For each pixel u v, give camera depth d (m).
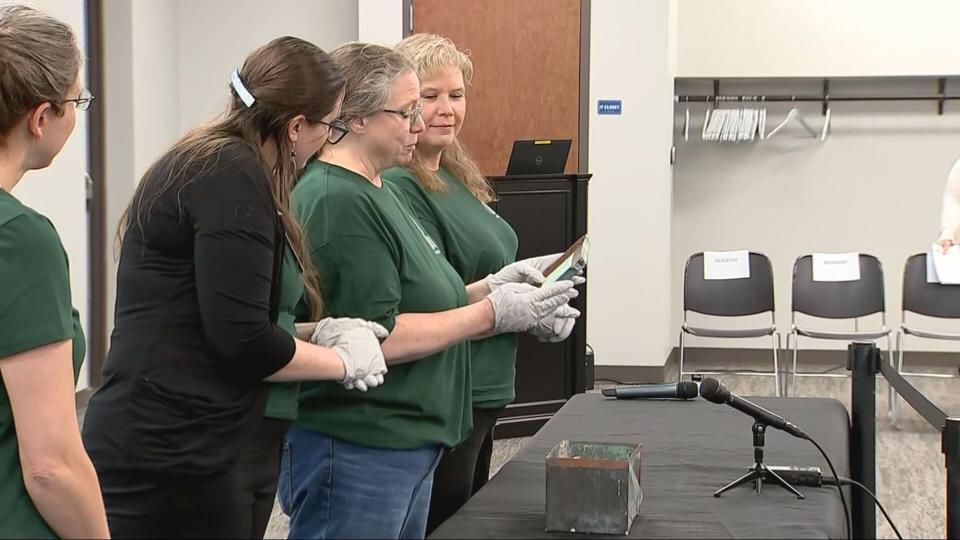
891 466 4.59
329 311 1.91
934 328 6.93
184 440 1.61
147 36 6.41
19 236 1.42
